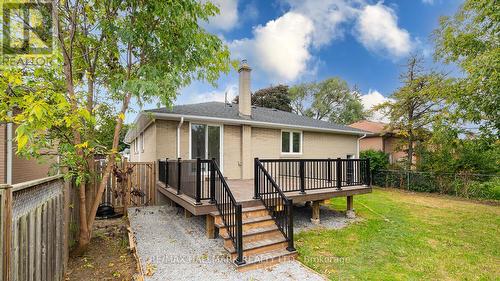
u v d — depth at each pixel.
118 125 5.12
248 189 7.14
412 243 5.44
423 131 14.07
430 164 13.33
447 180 11.91
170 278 3.70
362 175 7.80
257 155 10.77
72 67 4.71
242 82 10.91
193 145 9.19
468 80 6.21
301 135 12.31
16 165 6.08
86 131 4.77
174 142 8.88
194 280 3.65
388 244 5.35
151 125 9.54
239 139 10.26
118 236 5.79
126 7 5.01
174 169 6.85
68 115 3.59
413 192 12.66
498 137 5.96
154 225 6.23
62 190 3.86
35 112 2.63
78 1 4.55
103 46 5.11
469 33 6.76
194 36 5.39
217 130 9.78
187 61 5.59
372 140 18.95
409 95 13.73
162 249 4.75
